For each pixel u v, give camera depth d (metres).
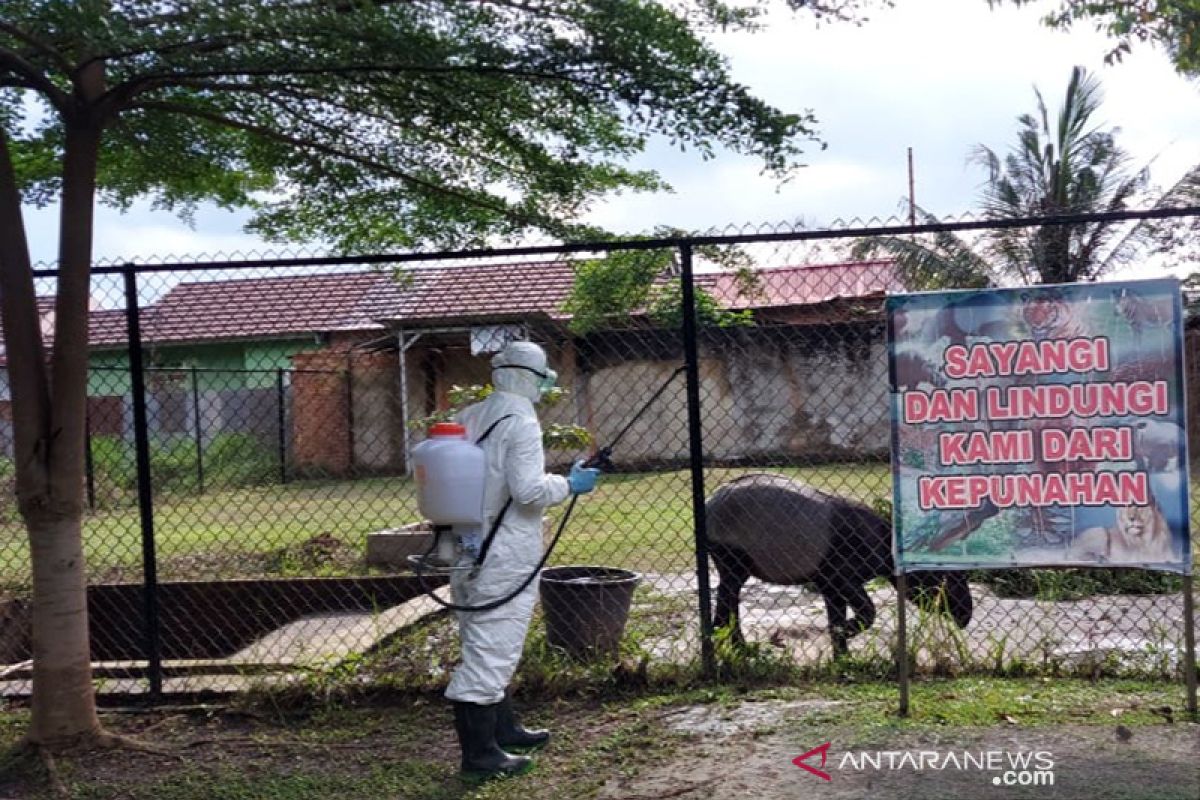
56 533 4.79
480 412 4.51
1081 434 4.46
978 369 4.53
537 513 4.44
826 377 12.52
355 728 5.05
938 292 4.55
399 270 6.10
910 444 4.59
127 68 4.66
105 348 15.76
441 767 4.52
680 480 12.91
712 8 4.46
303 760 4.71
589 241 5.47
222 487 15.76
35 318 4.74
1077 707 4.76
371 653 5.65
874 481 10.57
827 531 6.01
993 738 4.42
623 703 5.17
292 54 4.32
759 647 5.52
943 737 4.46
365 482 16.28
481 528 4.33
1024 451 4.51
